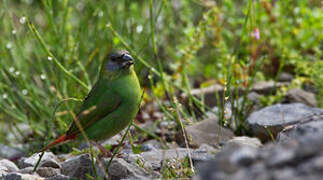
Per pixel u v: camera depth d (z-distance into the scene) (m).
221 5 12.26
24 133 11.82
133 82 8.00
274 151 4.48
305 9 12.41
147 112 11.68
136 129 10.61
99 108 7.88
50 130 9.92
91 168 7.78
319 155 4.19
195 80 13.33
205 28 11.66
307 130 5.89
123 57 7.89
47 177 7.98
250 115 9.99
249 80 11.15
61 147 10.55
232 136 9.74
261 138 9.56
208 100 11.80
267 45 12.52
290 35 12.50
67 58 11.55
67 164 7.96
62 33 12.04
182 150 8.35
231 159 4.51
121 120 8.01
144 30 12.05
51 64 11.57
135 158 8.09
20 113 11.20
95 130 8.00
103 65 8.02
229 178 4.39
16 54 12.14
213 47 13.38
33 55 13.01
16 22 12.71
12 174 7.54
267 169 4.29
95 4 13.15
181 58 11.63
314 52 13.15
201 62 13.69
